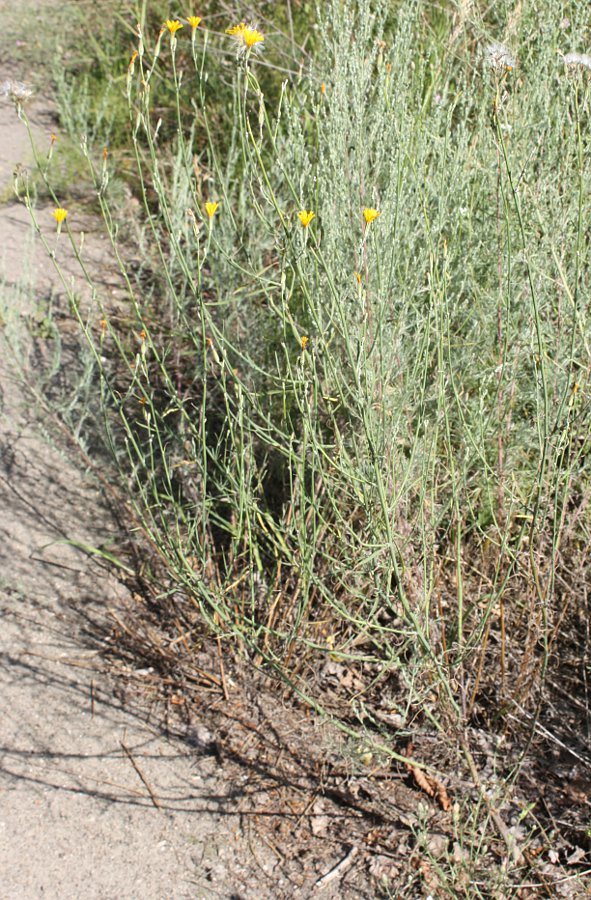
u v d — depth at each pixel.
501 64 2.55
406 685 2.75
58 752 2.66
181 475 3.34
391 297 2.82
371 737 2.63
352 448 2.85
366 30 3.13
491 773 2.62
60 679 2.85
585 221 2.81
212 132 5.38
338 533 2.70
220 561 3.15
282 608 2.88
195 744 2.72
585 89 2.89
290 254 2.59
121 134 5.59
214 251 3.78
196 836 2.49
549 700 2.78
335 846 2.47
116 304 4.27
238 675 2.89
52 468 3.49
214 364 3.61
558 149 3.10
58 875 2.38
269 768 2.66
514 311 2.88
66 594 3.10
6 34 6.50
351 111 3.19
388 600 2.50
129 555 3.24
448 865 2.39
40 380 3.59
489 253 3.10
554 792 2.57
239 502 2.83
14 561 3.17
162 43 5.82
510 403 2.77
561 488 2.84
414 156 2.99
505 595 2.88
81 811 2.53
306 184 3.32
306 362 2.97
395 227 2.66
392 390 2.67
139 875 2.40
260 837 2.50
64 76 6.01
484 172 3.04
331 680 2.88
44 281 4.36
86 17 6.60
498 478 2.70
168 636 3.00
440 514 2.68
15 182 2.79
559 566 2.86
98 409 3.59
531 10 3.30
